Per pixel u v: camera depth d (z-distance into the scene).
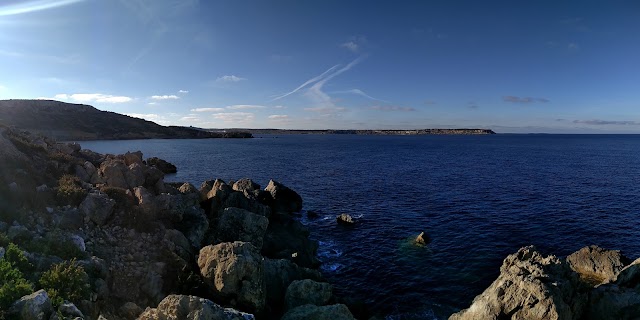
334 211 52.06
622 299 21.17
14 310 11.53
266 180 77.81
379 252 36.41
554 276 21.72
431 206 53.91
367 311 25.75
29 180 23.05
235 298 19.98
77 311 13.24
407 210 51.81
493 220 45.97
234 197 38.44
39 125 191.75
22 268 15.03
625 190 63.09
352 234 42.06
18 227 18.08
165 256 21.81
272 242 34.06
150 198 26.06
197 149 165.25
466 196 60.22
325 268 33.09
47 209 21.27
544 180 75.00
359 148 191.00
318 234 42.31
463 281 29.95
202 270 20.73
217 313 14.61
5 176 21.89
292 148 184.75
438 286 29.31
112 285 18.02
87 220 22.00
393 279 30.66
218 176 82.19
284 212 50.22
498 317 20.75
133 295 18.08
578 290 22.33
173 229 25.58
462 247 37.03
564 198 57.28
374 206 54.56
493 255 34.84
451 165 105.00
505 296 21.11
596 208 50.94
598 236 39.88
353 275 31.62
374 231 42.91
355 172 89.75
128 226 23.22
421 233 38.94
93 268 17.53
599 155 137.38
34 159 27.77
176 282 20.20
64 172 28.66
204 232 28.16
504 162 112.69
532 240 38.81
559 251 36.09
